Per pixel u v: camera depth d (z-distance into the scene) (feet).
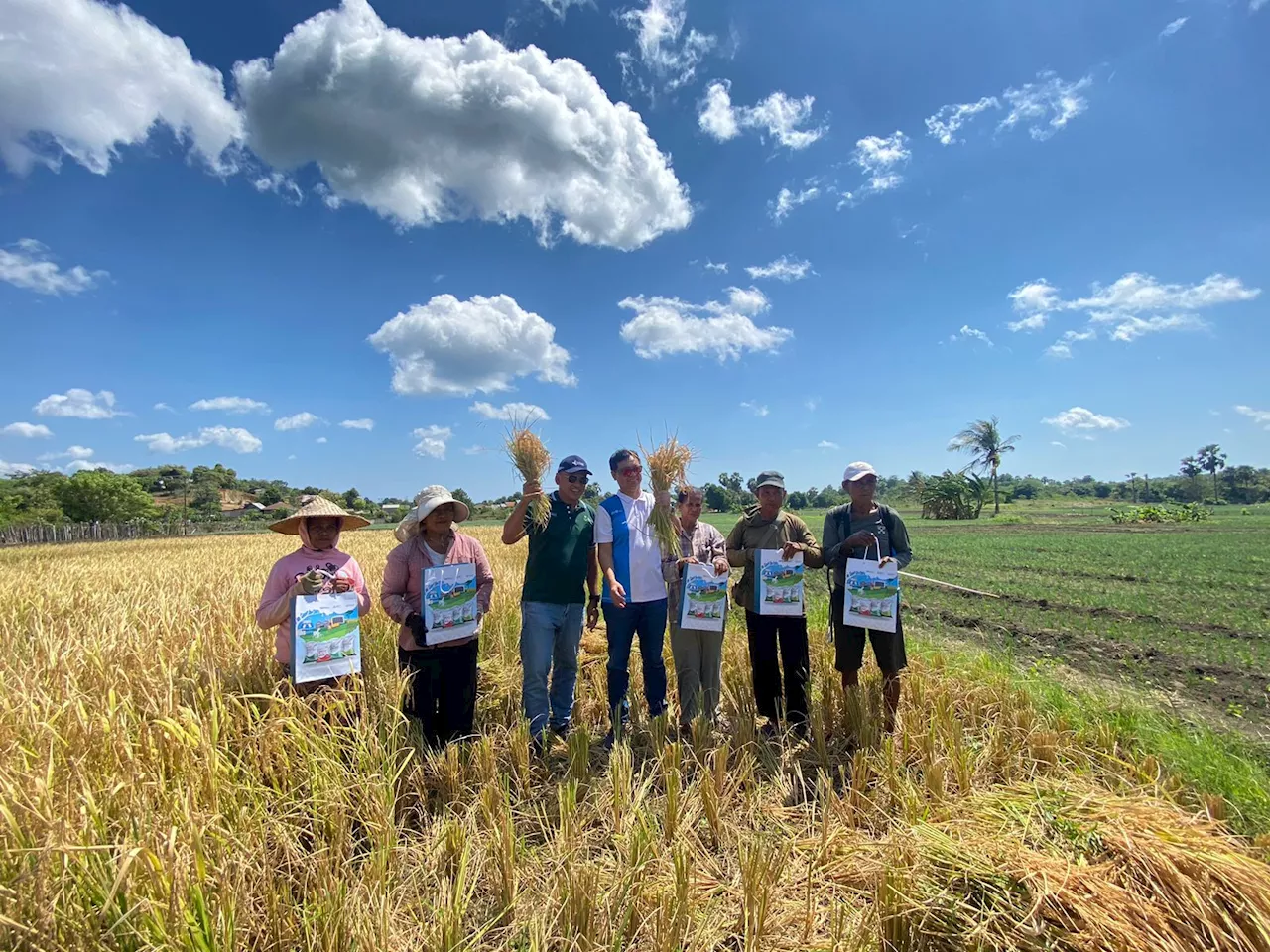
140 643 15.76
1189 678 21.61
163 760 9.45
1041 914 7.95
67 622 21.42
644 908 8.96
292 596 12.71
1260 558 57.57
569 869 9.23
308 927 7.79
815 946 8.36
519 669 19.66
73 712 9.75
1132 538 86.07
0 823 7.39
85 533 149.07
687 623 15.76
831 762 14.39
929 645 23.09
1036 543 79.05
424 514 13.84
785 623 17.07
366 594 14.25
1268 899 7.79
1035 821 9.65
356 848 10.22
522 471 15.79
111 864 7.07
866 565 16.03
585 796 12.12
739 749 13.89
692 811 11.43
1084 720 15.07
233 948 7.41
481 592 15.35
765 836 10.77
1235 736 15.17
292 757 10.73
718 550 17.31
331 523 13.56
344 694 12.17
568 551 16.12
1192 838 8.89
